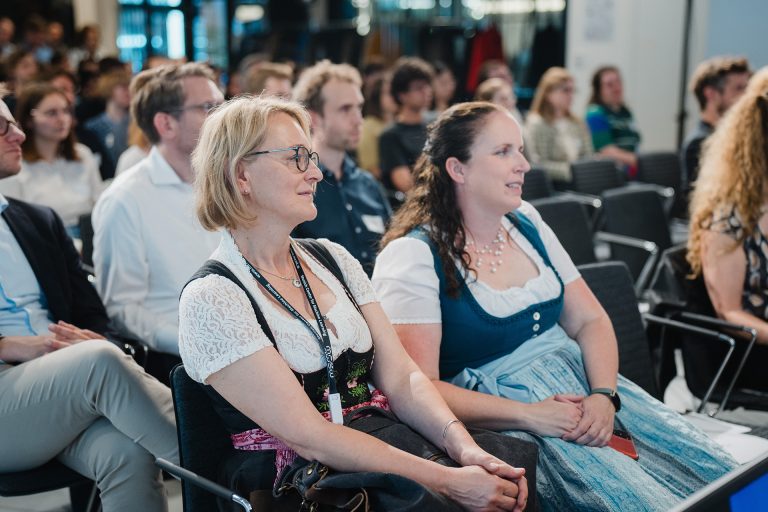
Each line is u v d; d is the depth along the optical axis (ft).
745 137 8.47
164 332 8.18
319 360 5.60
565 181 18.99
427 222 6.82
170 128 8.60
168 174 8.63
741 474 3.62
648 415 6.73
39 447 6.57
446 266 6.61
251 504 5.40
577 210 11.14
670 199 17.49
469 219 6.83
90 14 32.55
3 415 6.58
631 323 7.98
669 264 8.98
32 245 7.68
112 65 22.47
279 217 5.62
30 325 7.56
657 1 25.81
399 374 6.02
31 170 12.87
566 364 6.79
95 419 6.73
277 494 5.36
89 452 6.62
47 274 7.70
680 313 8.75
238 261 5.63
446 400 6.35
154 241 8.49
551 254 7.22
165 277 8.53
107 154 17.52
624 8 26.22
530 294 6.79
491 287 6.72
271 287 5.61
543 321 6.82
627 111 21.77
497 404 6.31
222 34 32.68
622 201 13.10
